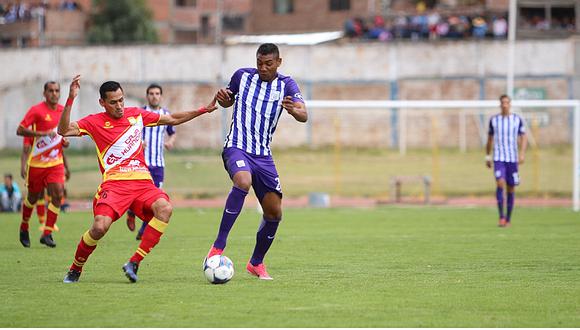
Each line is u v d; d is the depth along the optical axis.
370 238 44.31
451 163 111.31
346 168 108.19
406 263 33.28
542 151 118.56
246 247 39.56
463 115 131.38
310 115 133.00
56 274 29.94
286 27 195.88
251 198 81.44
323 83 138.88
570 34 147.38
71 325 20.59
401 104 70.88
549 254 36.47
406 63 138.12
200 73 140.88
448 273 30.23
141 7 171.38
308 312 22.23
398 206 73.62
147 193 27.58
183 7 190.50
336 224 54.22
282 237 44.97
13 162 98.94
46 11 167.88
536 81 136.50
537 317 21.69
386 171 105.75
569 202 76.94
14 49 147.75
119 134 27.44
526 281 28.14
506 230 49.09
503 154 51.69
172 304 23.41
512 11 119.44
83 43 171.38
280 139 132.12
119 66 143.12
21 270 31.09
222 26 197.00
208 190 85.94
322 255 36.19
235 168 26.92
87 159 94.50
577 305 23.47
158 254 36.44
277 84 27.31
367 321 21.08
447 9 160.38
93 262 33.50
